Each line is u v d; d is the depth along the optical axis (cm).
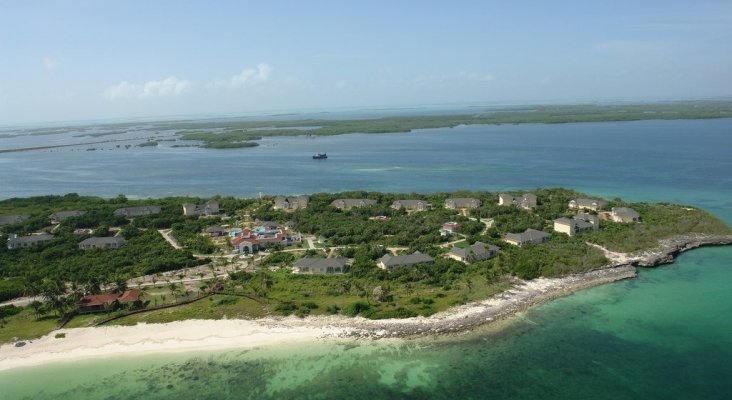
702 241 13175
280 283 11194
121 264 12988
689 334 8512
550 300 9900
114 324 9412
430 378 7475
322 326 9044
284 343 8556
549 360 7825
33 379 7744
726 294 10075
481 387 7219
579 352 8031
